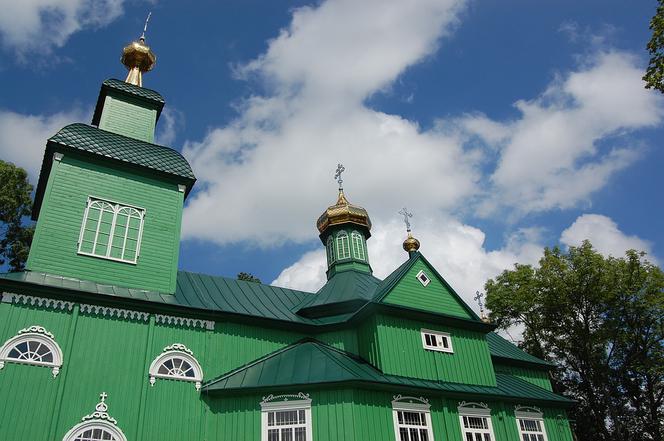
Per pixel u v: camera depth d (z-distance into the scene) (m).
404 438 18.19
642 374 36.47
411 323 21.56
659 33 16.75
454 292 23.55
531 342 40.69
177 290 20.91
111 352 17.23
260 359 20.36
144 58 28.14
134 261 19.95
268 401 17.80
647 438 35.66
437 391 19.59
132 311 18.30
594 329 37.84
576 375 39.03
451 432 19.52
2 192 33.12
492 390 21.88
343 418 16.94
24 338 16.00
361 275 27.23
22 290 16.56
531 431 22.52
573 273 37.94
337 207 29.86
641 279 36.97
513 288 41.16
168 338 18.64
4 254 34.00
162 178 22.39
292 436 17.08
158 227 21.27
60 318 16.88
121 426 16.27
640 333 36.69
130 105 24.86
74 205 19.73
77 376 16.28
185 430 17.28
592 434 37.12
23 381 15.42
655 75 16.77
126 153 21.81
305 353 20.08
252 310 21.72
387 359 19.84
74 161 20.56
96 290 18.23
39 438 14.90
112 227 20.20
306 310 23.52
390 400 18.55
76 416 15.73
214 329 19.91
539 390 24.56
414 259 23.53
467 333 23.05
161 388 17.58
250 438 17.27
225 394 18.17
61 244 18.75
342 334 22.27
